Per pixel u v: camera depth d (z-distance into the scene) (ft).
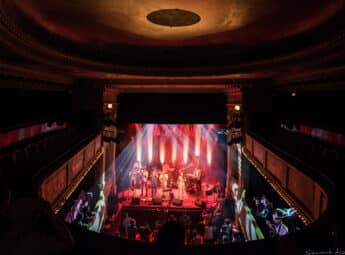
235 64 33.37
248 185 46.60
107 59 32.60
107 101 48.47
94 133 45.34
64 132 41.11
